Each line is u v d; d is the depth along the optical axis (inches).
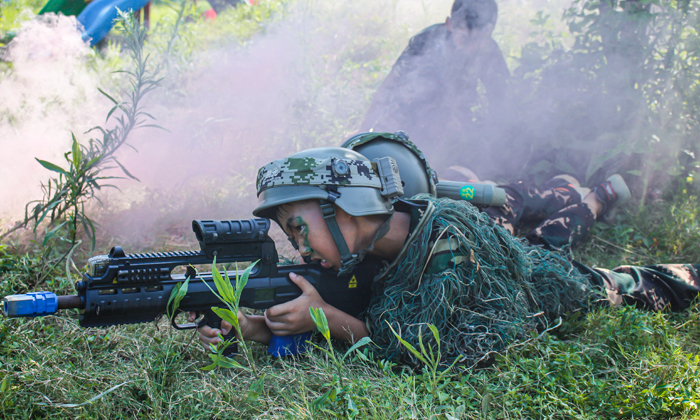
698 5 145.7
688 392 75.5
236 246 81.3
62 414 71.7
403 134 101.3
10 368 79.3
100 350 88.1
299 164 78.5
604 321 96.0
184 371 82.0
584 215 133.4
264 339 88.6
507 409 74.5
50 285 104.1
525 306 90.3
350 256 80.6
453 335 83.0
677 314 106.6
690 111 151.4
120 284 73.1
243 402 74.0
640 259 133.0
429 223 83.4
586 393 77.8
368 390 73.9
